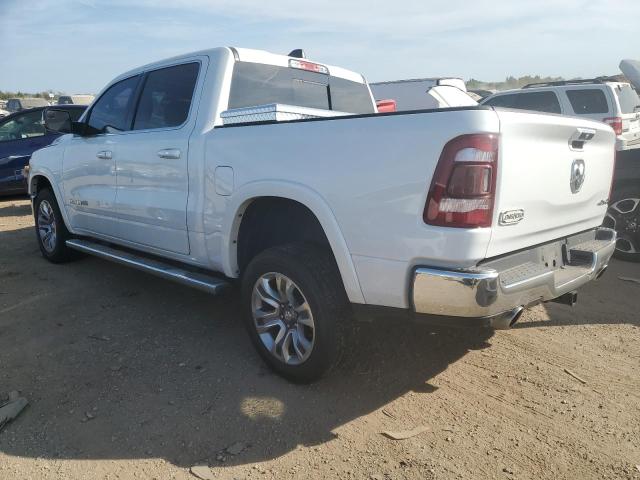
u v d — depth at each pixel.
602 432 2.91
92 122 5.12
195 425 3.00
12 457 2.77
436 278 2.62
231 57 3.97
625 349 3.91
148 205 4.26
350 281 2.98
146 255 4.77
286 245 3.33
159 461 2.72
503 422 3.00
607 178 3.69
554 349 3.91
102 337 4.12
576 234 3.52
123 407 3.19
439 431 2.93
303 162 3.10
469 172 2.53
